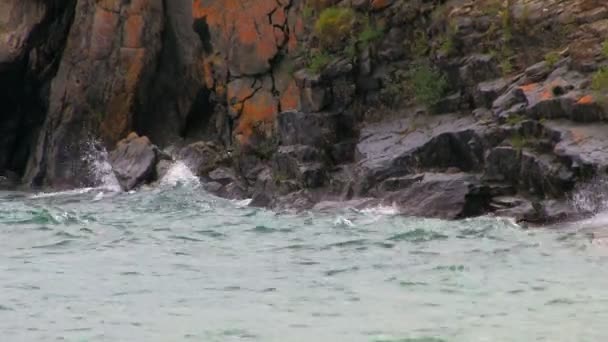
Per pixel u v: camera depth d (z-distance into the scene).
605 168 60.69
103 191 96.88
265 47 94.31
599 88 65.44
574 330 37.31
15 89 112.44
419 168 72.38
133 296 44.44
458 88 77.69
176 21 107.62
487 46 76.88
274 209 76.00
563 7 73.69
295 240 59.66
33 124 113.81
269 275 48.88
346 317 40.16
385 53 82.69
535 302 41.59
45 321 40.16
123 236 62.50
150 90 107.94
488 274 47.47
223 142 99.81
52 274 49.38
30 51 110.19
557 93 67.50
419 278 47.16
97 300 43.69
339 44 85.25
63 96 107.38
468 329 37.81
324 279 47.62
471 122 73.12
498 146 67.62
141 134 108.12
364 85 82.88
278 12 94.25
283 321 39.78
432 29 81.50
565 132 64.38
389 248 55.56
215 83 98.12
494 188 66.69
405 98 80.69
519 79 72.44
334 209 71.19
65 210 77.88
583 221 60.84
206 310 41.75
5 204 86.94
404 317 39.88
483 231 59.84
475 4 78.75
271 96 94.00
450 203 66.44
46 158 108.12
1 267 51.28
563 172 62.94
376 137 77.88
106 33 106.44
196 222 69.25
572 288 44.03
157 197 87.75
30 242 60.06
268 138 93.25
